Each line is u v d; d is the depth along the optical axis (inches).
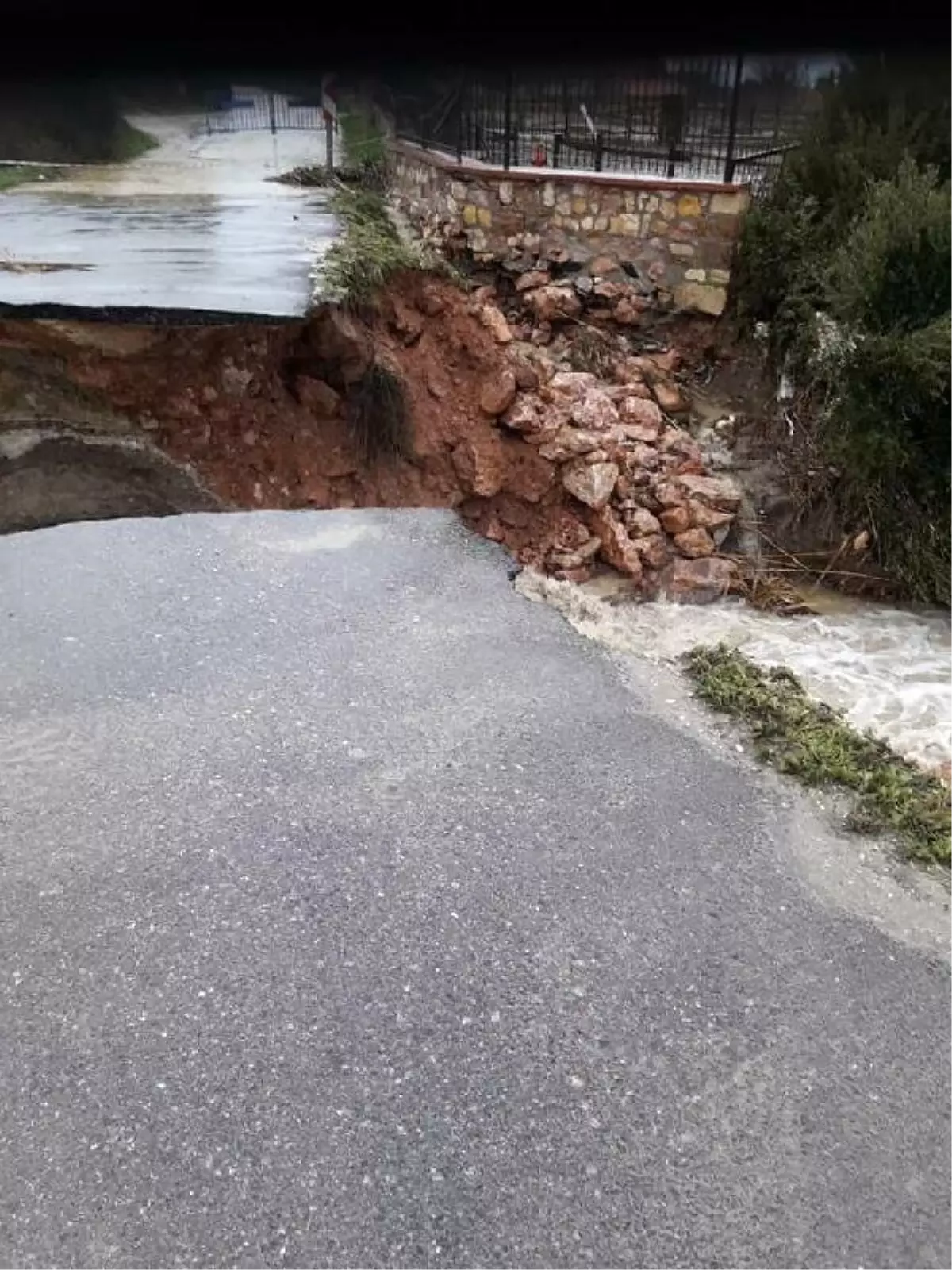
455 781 138.0
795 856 129.1
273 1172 89.6
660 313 395.9
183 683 156.9
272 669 161.5
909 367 280.7
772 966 112.4
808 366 339.3
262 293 303.9
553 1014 105.3
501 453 335.3
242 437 312.3
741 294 369.4
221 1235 84.6
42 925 114.2
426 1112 95.0
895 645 266.1
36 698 151.9
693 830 132.0
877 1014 107.1
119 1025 102.8
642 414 350.9
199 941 112.6
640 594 296.4
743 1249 84.7
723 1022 105.4
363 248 369.7
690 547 302.7
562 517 321.1
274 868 122.6
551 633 178.1
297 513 218.5
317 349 320.2
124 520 212.2
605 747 147.1
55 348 284.0
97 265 333.7
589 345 388.8
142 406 298.5
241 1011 104.6
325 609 180.2
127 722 147.6
